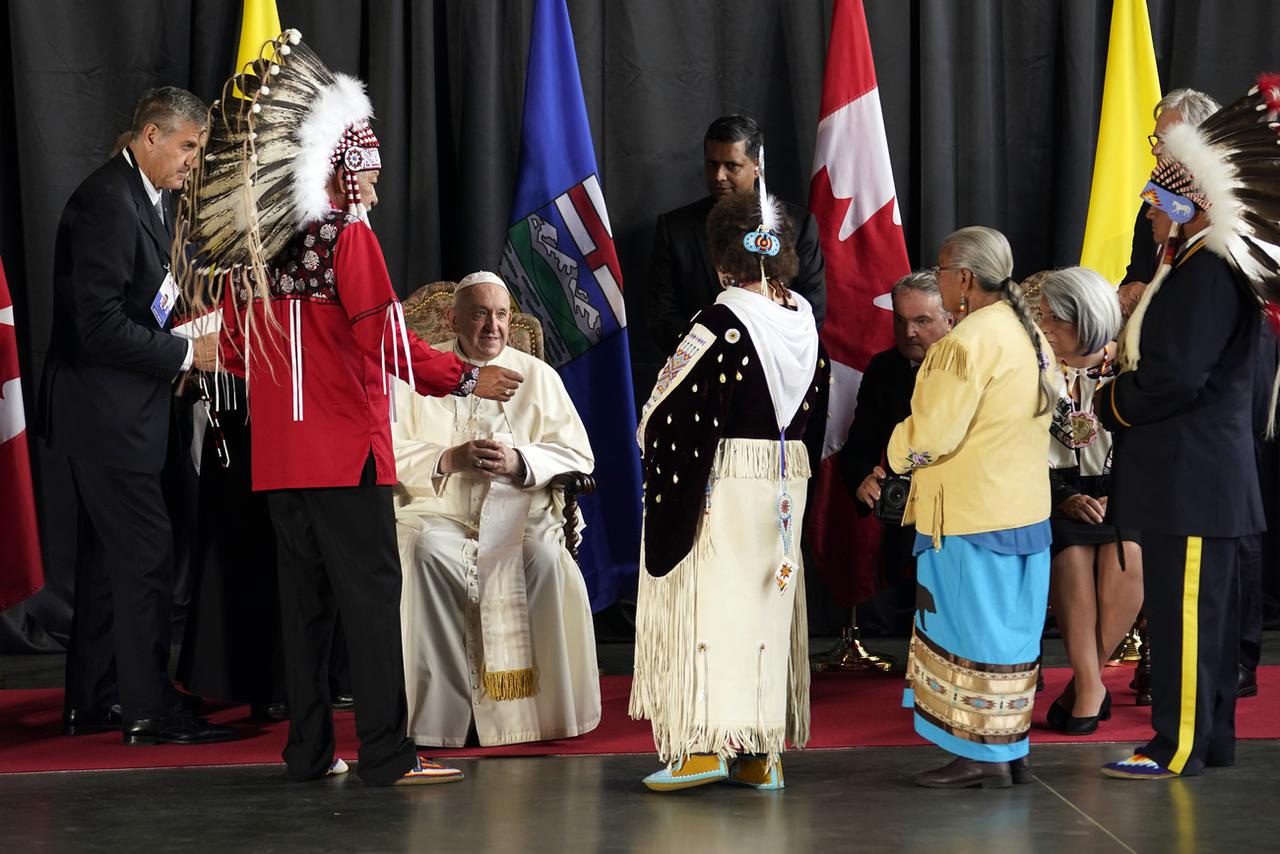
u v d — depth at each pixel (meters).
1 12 15.30
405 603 11.12
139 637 11.19
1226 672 10.15
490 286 11.94
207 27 15.33
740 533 9.43
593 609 14.98
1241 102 9.59
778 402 9.46
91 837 8.57
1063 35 16.06
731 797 9.55
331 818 9.01
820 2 16.05
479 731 11.12
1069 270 10.15
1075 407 12.12
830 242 15.02
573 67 14.94
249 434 12.02
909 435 9.66
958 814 9.05
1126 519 10.02
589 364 14.92
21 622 15.31
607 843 8.47
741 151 13.61
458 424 12.02
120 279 10.92
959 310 10.00
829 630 16.27
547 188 14.81
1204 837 8.51
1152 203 10.05
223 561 12.08
